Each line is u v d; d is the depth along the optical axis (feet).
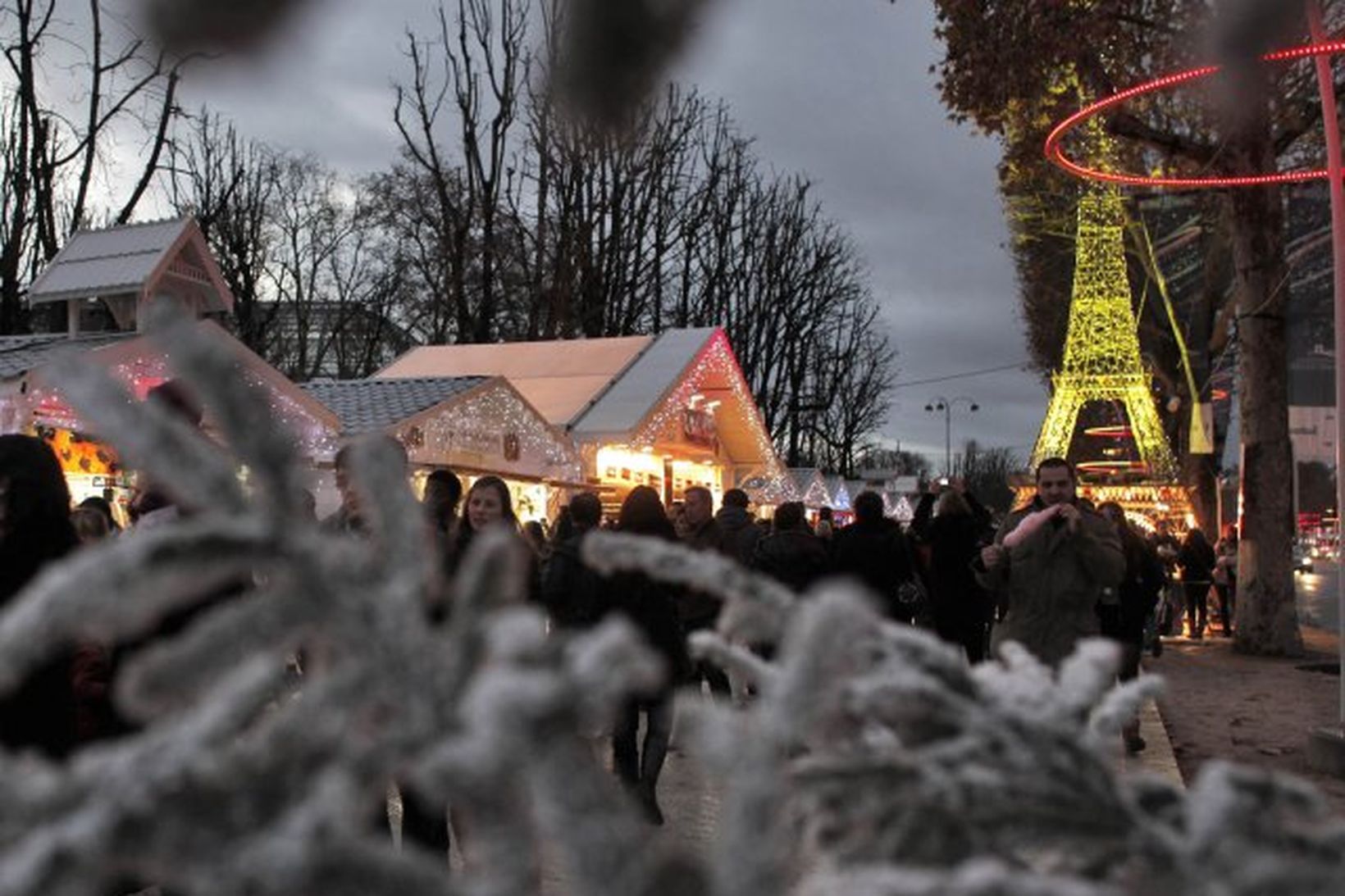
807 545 28.40
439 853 12.31
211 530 1.47
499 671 1.30
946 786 1.83
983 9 43.27
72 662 9.43
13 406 28.96
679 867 1.35
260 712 1.58
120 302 37.70
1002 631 19.71
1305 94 44.83
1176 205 85.61
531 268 104.06
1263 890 1.70
